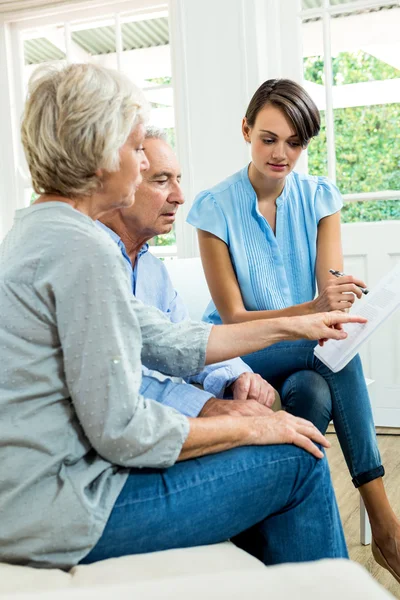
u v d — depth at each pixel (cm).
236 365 182
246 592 65
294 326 154
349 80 354
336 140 358
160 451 119
